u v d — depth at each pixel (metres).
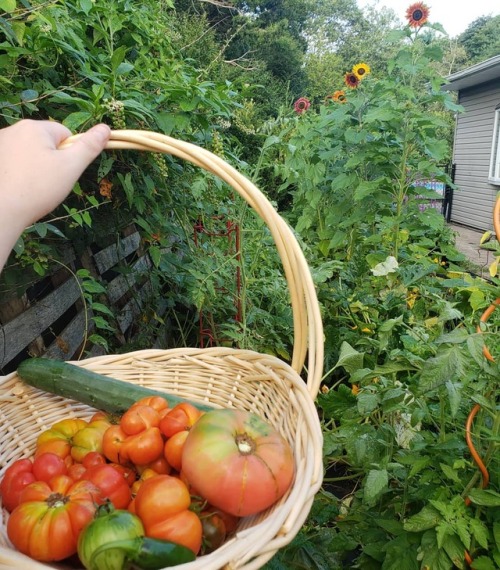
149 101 1.58
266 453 0.82
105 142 0.86
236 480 0.78
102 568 0.68
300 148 3.13
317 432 0.83
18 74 1.25
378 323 1.99
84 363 1.18
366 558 1.22
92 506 0.78
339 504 1.52
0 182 0.70
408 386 1.28
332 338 2.07
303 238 3.51
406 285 1.93
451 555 0.96
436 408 1.34
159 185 1.89
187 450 0.83
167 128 1.53
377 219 2.93
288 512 0.70
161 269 2.25
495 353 1.14
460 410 1.27
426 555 0.99
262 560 0.65
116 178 1.67
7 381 1.10
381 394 1.24
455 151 11.65
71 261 1.73
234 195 2.14
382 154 2.69
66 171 0.75
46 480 0.88
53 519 0.75
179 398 1.11
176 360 1.22
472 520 0.97
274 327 2.55
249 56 12.19
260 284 2.57
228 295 2.42
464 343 1.03
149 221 1.88
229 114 1.96
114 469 0.89
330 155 2.93
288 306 2.61
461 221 11.13
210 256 2.26
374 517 1.30
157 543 0.69
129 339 2.17
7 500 0.89
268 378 1.08
